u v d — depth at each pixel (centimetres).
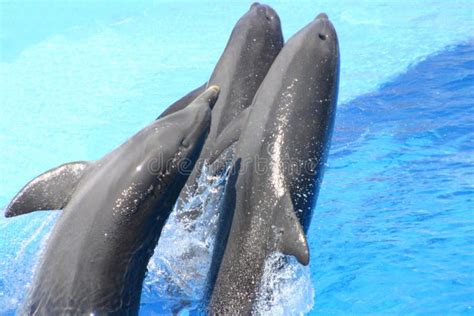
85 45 3359
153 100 2706
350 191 2073
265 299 1446
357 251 1814
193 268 1612
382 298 1648
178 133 1322
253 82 1703
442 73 2811
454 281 1692
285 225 1407
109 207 1288
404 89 2695
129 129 2489
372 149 2291
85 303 1277
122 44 3350
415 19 3509
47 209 1374
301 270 1512
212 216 1603
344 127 2438
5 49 3362
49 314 1287
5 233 1903
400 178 2127
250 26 1727
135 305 1351
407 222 1916
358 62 2973
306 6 3769
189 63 3061
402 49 3094
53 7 3991
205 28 3525
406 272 1730
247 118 1529
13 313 1561
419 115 2488
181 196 1642
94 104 2705
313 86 1512
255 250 1436
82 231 1288
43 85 2897
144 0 4088
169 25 3606
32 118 2605
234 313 1441
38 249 1738
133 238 1299
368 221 1931
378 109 2547
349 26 3419
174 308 1569
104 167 1330
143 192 1293
